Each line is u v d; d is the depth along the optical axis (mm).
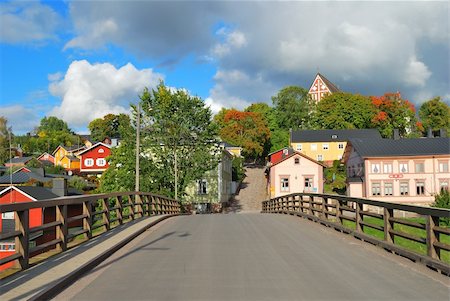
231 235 15047
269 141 109938
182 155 48281
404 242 23219
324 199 18594
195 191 59156
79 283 8031
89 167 85500
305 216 21594
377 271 8938
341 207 16109
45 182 54594
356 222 14172
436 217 9312
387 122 99250
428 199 58969
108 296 7117
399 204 10812
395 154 59938
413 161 59719
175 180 46156
